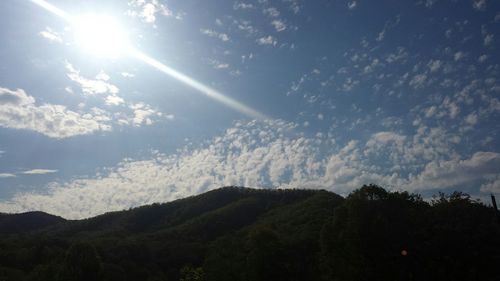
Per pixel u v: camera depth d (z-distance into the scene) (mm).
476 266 48250
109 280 70188
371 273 48875
